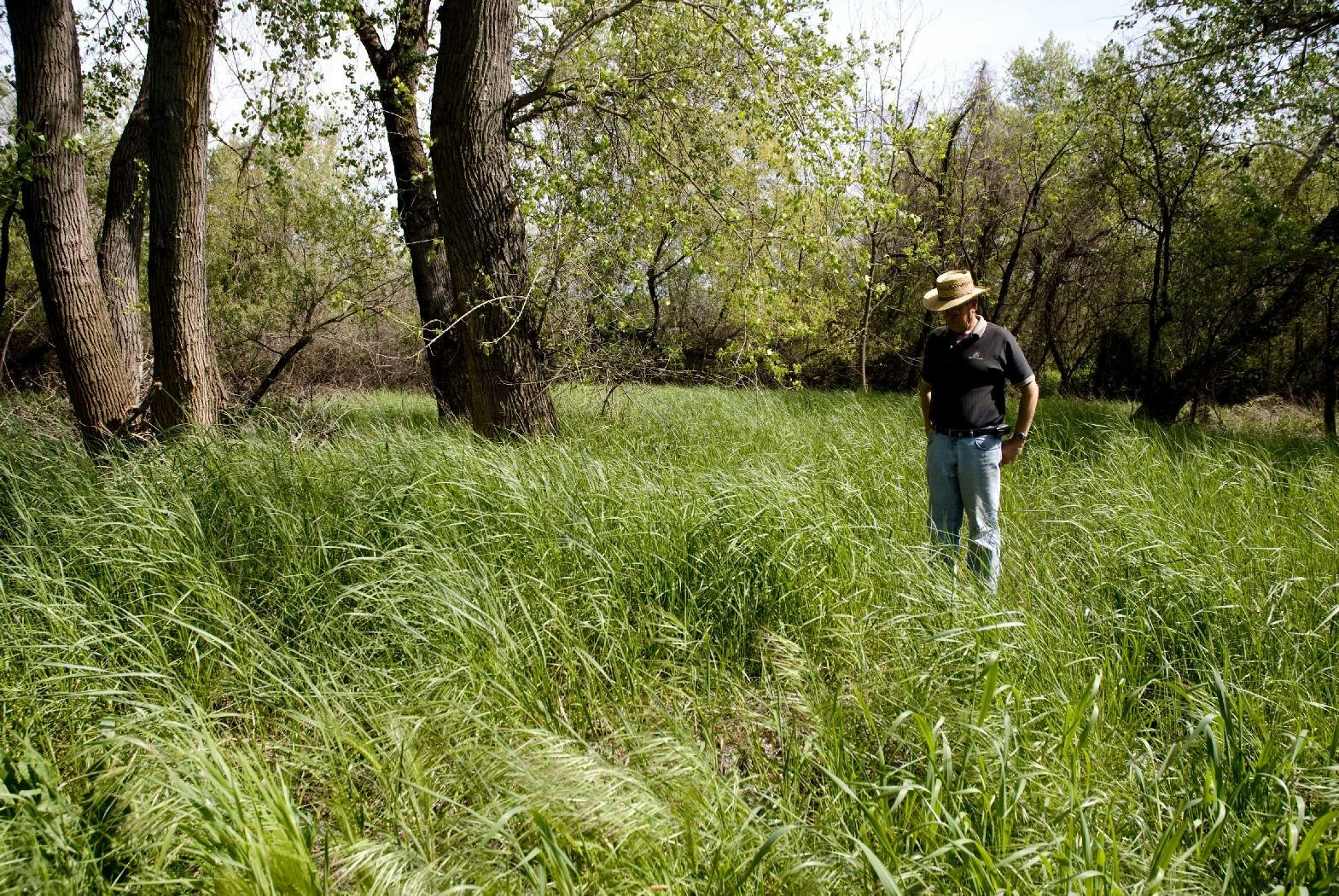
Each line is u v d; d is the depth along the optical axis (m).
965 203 18.66
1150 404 12.62
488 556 4.14
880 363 23.33
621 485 4.89
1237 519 4.67
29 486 5.38
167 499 4.77
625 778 2.12
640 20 8.21
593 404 9.63
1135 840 2.23
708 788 2.23
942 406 4.36
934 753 2.26
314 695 2.73
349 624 3.50
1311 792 2.35
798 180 7.59
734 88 7.95
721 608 3.78
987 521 4.29
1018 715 2.64
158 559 3.89
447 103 6.83
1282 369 15.34
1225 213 12.62
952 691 2.86
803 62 7.52
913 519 4.98
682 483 5.07
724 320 18.03
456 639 3.25
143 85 8.59
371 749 2.55
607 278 8.48
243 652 3.30
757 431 8.20
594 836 2.06
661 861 1.99
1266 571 3.75
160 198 6.72
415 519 4.55
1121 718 2.92
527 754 2.30
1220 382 13.59
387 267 14.14
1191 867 2.01
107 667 3.16
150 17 6.50
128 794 2.15
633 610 3.82
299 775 2.79
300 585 3.82
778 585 3.85
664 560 3.99
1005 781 2.28
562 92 7.52
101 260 8.54
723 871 2.00
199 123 6.67
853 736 2.70
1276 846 2.20
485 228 7.02
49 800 2.13
